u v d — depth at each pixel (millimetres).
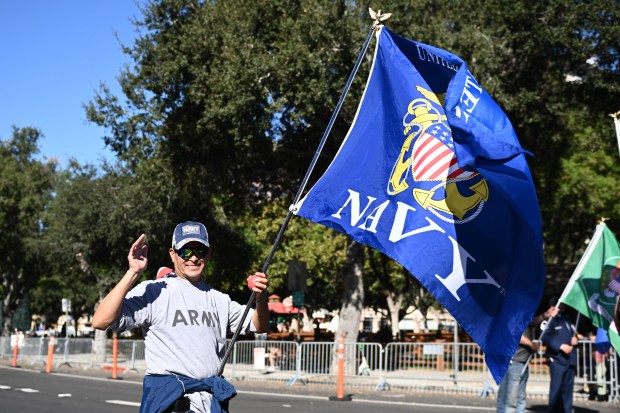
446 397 17109
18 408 13430
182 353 4254
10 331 53500
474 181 5688
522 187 5508
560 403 11453
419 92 5938
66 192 32188
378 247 5562
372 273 42000
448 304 5586
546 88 21234
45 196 48031
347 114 21391
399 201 5703
